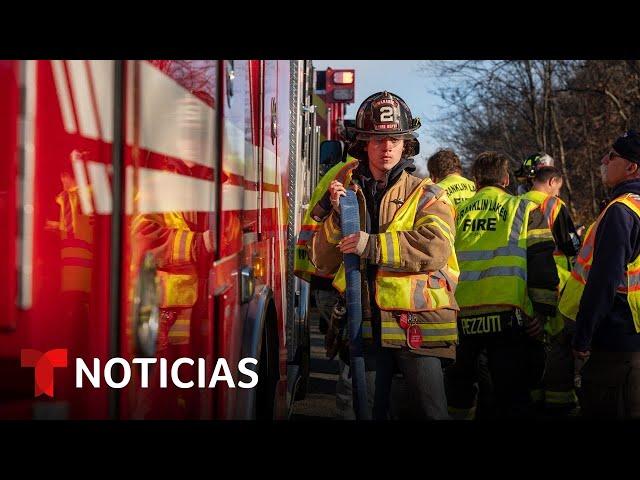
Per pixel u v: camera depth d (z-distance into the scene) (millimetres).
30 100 1557
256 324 3230
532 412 5527
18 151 1549
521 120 30781
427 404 4184
